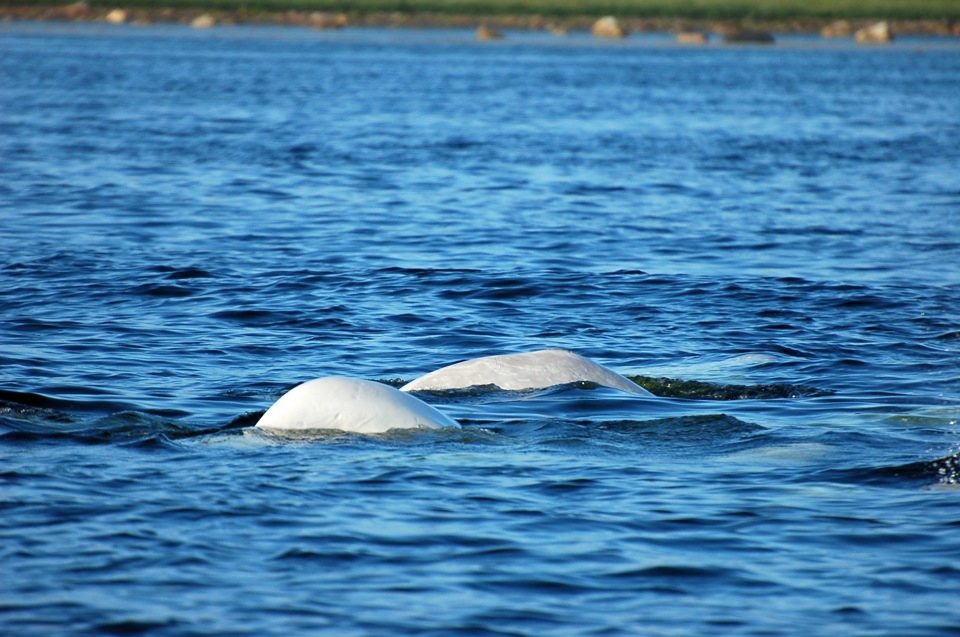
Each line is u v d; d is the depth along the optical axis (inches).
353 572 989.8
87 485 1185.4
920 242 3019.2
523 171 4507.9
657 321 2153.1
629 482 1232.2
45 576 967.0
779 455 1333.7
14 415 1448.1
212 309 2188.7
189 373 1747.0
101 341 1926.7
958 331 2064.5
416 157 4881.9
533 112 7116.1
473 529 1090.7
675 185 4178.2
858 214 3513.8
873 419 1502.2
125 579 965.2
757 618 915.4
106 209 3368.6
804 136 6013.8
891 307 2261.3
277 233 3068.4
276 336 2005.4
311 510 1127.6
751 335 2047.2
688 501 1175.0
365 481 1215.6
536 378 1640.0
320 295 2325.3
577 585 972.6
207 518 1101.1
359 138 5580.7
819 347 1958.7
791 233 3161.9
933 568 1008.9
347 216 3378.4
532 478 1240.2
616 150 5270.7
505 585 969.5
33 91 7780.5
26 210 3307.1
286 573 984.3
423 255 2783.0
